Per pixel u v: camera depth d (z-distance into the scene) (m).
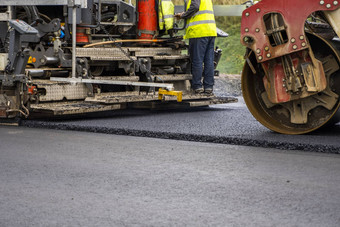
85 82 7.71
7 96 7.02
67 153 5.00
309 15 5.86
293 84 6.10
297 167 4.47
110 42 8.34
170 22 9.44
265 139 5.63
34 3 7.32
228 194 3.59
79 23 7.93
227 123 7.06
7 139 5.79
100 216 3.10
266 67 6.23
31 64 8.04
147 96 8.32
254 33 6.12
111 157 4.84
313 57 5.98
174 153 5.06
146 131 6.17
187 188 3.74
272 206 3.32
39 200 3.42
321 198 3.51
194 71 9.55
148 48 8.92
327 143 5.41
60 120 7.21
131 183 3.87
